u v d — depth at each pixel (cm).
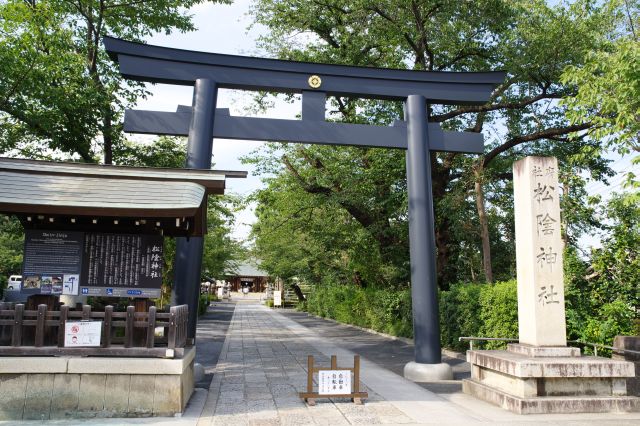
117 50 995
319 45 1853
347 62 1769
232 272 3794
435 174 1761
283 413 684
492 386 800
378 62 1831
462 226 1673
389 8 1686
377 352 1444
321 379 747
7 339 667
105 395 634
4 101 1143
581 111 1005
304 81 1079
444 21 1661
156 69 1009
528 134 1766
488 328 1181
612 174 1666
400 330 1823
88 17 1398
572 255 1081
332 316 2986
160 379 649
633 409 706
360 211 1861
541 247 805
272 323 2578
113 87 1353
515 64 1580
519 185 854
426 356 1005
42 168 731
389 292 1966
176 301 918
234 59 1048
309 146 1878
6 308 678
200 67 1033
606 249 1070
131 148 1501
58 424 598
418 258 1046
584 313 1005
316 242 2306
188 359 724
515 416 679
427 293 1030
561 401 700
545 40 1510
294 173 1894
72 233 733
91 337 646
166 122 1001
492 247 2005
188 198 704
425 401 779
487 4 1584
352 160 1859
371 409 716
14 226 1408
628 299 1007
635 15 1388
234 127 1030
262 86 1058
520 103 1733
